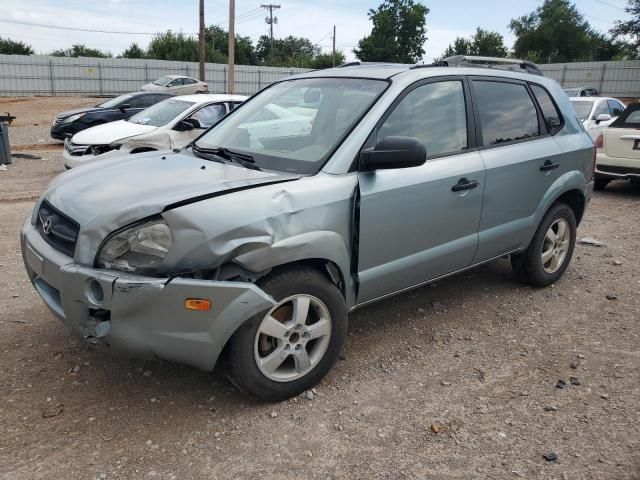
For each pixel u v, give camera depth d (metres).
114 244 2.83
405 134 3.71
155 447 2.88
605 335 4.21
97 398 3.28
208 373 3.57
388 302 4.74
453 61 4.45
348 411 3.22
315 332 3.29
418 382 3.54
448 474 2.73
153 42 59.25
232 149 3.84
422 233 3.77
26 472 2.68
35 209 3.56
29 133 19.06
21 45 57.75
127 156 4.04
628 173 9.37
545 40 59.50
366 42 59.22
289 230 3.03
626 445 2.93
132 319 2.79
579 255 6.16
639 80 39.78
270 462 2.80
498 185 4.22
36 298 4.62
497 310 4.63
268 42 92.75
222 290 2.83
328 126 3.65
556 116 4.95
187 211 2.80
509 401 3.34
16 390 3.33
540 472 2.74
